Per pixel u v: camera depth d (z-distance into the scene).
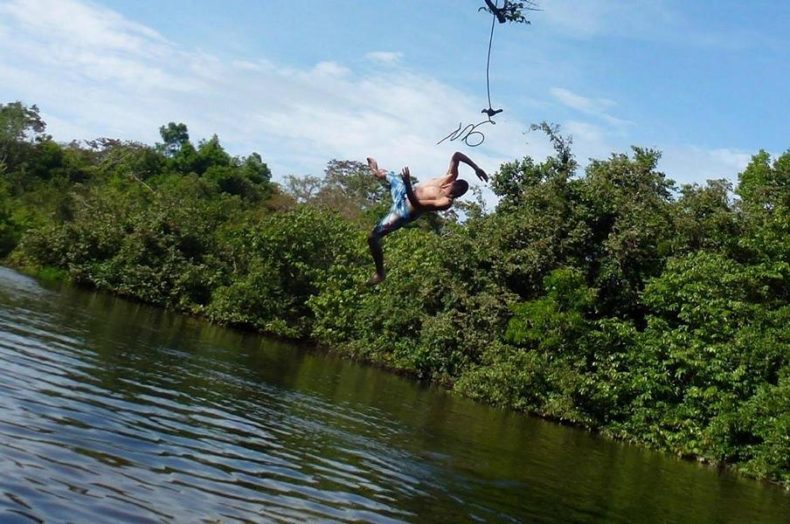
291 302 40.94
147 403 15.08
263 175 74.25
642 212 31.62
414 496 12.51
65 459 10.17
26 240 46.59
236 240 43.28
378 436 17.36
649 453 24.34
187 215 44.59
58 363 17.14
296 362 29.97
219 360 24.59
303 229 41.44
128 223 45.03
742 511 16.67
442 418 22.86
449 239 34.50
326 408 19.84
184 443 12.61
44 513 8.14
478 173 9.39
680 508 15.71
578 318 28.70
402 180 9.58
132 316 32.47
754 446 23.53
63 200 56.94
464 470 15.50
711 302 26.16
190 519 8.97
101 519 8.34
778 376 24.47
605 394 26.73
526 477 16.00
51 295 34.22
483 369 30.38
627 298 31.23
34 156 71.06
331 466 13.41
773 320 25.50
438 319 33.53
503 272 33.28
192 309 41.38
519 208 34.62
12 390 13.50
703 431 24.58
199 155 71.06
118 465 10.48
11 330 20.81
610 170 33.69
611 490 16.34
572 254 32.84
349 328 38.38
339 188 72.88
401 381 32.09
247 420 15.80
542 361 28.61
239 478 11.27
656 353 27.00
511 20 9.58
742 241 28.09
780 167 31.72
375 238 9.59
